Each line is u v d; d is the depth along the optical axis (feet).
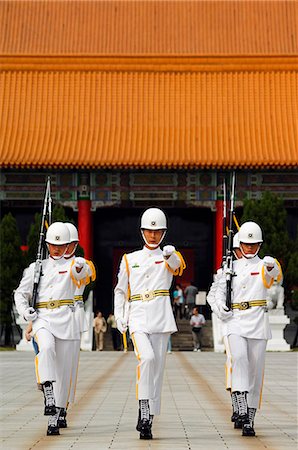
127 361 179.63
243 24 359.87
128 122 286.25
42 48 359.66
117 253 306.35
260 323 77.25
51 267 77.51
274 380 130.93
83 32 363.35
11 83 294.87
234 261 79.25
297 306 236.22
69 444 68.28
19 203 284.20
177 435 73.72
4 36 362.33
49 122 286.87
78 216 281.33
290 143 277.03
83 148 276.21
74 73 296.51
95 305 291.17
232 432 75.72
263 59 295.28
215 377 137.39
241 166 267.39
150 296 75.77
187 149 274.77
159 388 74.90
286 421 83.87
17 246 236.22
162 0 364.79
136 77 295.69
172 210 294.05
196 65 295.28
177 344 248.11
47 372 72.84
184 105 290.35
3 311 234.38
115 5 367.25
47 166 268.41
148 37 360.48
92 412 89.76
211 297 80.64
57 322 75.72
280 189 278.46
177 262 75.61
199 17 362.33
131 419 84.23
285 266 238.27
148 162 267.59
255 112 287.89
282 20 360.89
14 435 73.20
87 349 232.32
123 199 279.28
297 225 286.25
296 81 292.81
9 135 281.13
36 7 367.86
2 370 149.89
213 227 291.79
